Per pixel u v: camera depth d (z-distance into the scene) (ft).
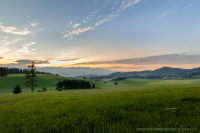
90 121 21.18
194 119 19.30
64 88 441.68
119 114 23.91
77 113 26.58
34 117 24.77
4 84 424.46
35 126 20.22
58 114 26.40
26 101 52.54
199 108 25.52
